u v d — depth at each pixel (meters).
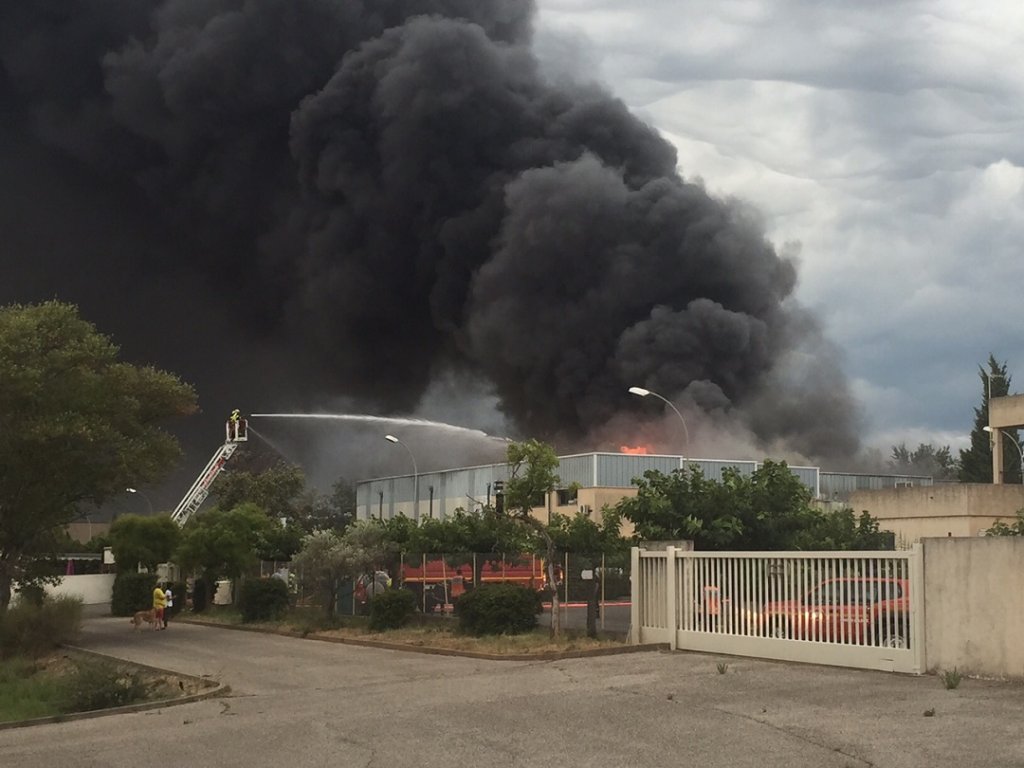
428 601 29.22
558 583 24.78
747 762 9.74
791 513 23.86
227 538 40.19
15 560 30.80
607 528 24.33
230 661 22.70
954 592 14.51
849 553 15.88
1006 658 13.97
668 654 18.44
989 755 9.58
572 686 15.20
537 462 22.67
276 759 10.96
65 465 29.38
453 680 17.02
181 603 41.72
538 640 21.44
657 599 19.64
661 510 23.03
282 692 17.11
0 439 28.56
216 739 12.46
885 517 39.91
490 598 23.81
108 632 32.94
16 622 27.08
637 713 12.59
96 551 66.31
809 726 11.30
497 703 13.92
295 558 30.00
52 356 29.28
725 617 18.06
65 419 28.42
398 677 18.17
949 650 14.51
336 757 10.88
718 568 18.28
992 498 37.34
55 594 41.19
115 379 30.61
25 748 12.85
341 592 32.72
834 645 15.88
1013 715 11.49
